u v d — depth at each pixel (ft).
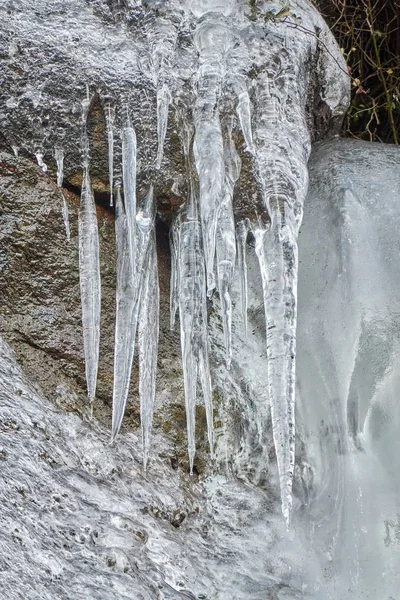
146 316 13.60
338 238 14.46
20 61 13.70
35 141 13.98
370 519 13.47
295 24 14.62
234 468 13.80
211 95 13.60
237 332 14.98
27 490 11.09
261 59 14.02
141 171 13.99
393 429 13.82
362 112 22.21
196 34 13.79
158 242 14.83
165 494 12.64
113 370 13.62
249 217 14.15
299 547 13.16
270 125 14.05
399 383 13.93
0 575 9.80
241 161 13.91
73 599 10.04
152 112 13.78
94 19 13.76
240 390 14.40
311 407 14.28
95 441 12.53
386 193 14.84
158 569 11.39
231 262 13.53
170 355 14.23
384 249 14.39
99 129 13.93
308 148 14.53
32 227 13.79
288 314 13.33
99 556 10.86
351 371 14.03
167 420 13.61
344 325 14.16
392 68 21.54
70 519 11.12
